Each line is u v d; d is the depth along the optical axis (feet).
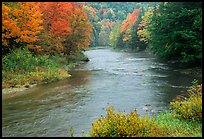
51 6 132.98
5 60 93.50
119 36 350.43
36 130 45.70
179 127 38.91
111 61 163.02
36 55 114.42
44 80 89.71
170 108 55.67
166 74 102.06
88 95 70.38
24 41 105.60
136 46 290.76
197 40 109.81
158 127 37.60
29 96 70.49
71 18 151.23
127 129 34.01
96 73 110.52
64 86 82.94
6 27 94.68
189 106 42.34
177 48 119.44
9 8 96.58
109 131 34.17
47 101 64.95
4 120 51.26
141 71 113.39
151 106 58.13
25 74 90.02
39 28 106.22
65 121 50.03
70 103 62.75
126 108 57.36
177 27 118.93
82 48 171.83
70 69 124.67
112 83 86.94
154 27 134.72
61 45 135.85
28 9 103.45
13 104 62.75
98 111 55.93
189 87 76.07
